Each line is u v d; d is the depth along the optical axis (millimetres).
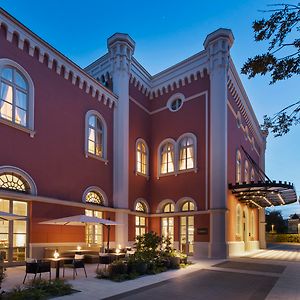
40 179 14641
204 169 20391
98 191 18438
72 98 17266
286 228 58812
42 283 8945
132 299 8047
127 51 21641
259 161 34438
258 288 9648
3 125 13211
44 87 15500
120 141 20297
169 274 12008
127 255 13875
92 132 18781
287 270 13719
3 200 13086
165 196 22016
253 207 28000
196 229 19938
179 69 22922
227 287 9734
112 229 19000
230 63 21703
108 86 21938
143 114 23328
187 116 22000
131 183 21109
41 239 14258
